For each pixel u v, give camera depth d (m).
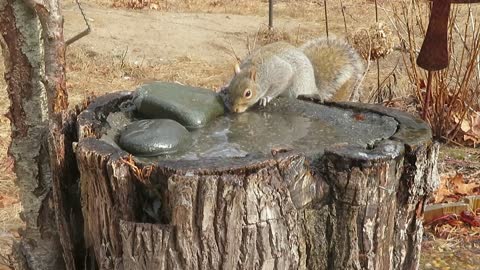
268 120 2.59
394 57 5.32
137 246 2.31
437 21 2.66
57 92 2.51
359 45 3.85
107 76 5.49
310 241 2.37
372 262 2.40
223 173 2.27
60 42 2.49
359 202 2.35
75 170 2.50
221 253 2.29
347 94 3.37
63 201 2.47
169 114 2.53
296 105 2.67
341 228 2.37
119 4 8.68
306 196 2.34
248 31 7.52
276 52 3.11
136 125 2.46
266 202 2.29
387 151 2.36
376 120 2.56
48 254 2.58
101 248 2.39
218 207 2.27
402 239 2.45
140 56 6.25
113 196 2.33
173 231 2.29
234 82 2.87
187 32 7.39
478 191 3.37
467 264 2.99
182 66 5.95
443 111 4.02
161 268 2.30
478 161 3.75
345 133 2.49
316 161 2.38
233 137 2.48
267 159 2.29
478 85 4.12
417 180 2.41
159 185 2.31
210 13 8.62
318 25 7.74
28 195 2.57
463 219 3.20
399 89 4.43
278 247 2.32
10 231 3.12
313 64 3.32
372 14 8.19
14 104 2.55
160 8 8.77
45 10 2.46
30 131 2.55
